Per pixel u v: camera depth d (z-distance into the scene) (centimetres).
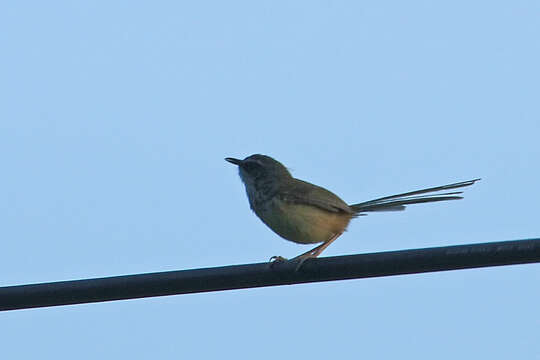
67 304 1175
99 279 1173
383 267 1124
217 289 1177
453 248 1091
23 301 1173
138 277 1170
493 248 1070
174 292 1178
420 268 1110
